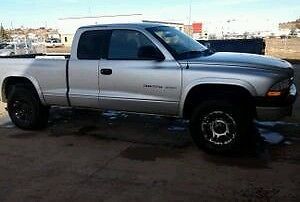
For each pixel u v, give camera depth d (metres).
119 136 6.68
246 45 19.66
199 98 5.63
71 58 6.55
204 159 5.43
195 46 6.20
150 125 7.32
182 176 4.85
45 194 4.48
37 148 6.21
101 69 6.18
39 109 7.07
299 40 52.91
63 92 6.64
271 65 5.21
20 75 7.04
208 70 5.34
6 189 4.65
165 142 6.26
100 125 7.45
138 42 5.94
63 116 8.26
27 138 6.80
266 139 6.18
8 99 7.31
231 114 5.27
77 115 8.31
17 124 7.30
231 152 5.40
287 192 4.31
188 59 5.60
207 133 5.51
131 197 4.32
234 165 5.16
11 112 7.33
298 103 9.15
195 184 4.60
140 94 5.90
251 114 5.39
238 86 5.21
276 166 5.07
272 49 36.53
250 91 5.12
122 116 8.08
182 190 4.45
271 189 4.40
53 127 7.45
